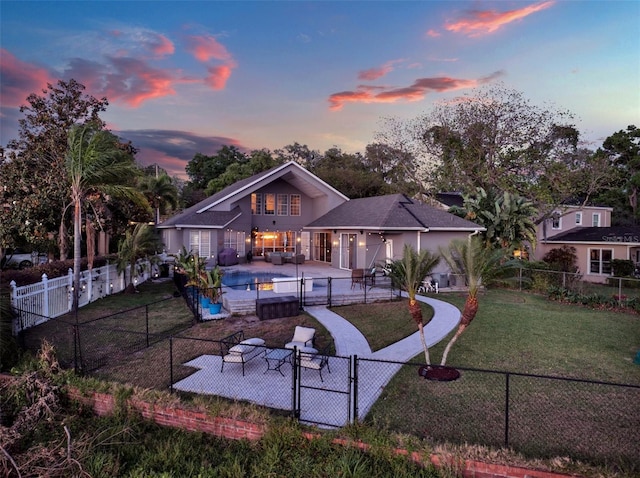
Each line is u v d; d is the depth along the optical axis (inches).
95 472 217.9
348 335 437.1
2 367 331.3
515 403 268.8
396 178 1759.4
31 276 501.0
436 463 199.2
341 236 955.3
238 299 541.0
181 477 210.8
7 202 694.5
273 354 327.6
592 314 563.5
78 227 555.2
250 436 238.5
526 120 1159.0
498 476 190.4
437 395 282.0
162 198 1391.5
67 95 816.9
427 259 326.3
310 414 255.6
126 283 770.8
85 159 544.4
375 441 210.8
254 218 1151.6
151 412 265.0
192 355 373.7
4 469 220.8
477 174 1245.1
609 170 1183.6
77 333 337.1
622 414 252.5
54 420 270.4
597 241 1064.2
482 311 575.2
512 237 888.9
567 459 190.9
